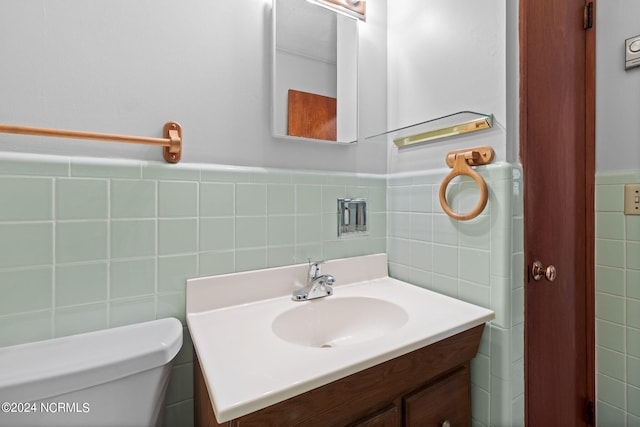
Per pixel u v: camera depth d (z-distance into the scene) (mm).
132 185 769
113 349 653
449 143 994
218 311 852
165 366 672
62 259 696
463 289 938
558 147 1030
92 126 730
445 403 788
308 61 1033
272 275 951
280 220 984
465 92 945
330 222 1089
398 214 1178
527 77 888
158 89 805
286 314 861
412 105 1127
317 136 1048
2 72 647
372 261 1165
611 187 1171
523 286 877
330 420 586
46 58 686
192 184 844
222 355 604
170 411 817
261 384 505
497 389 848
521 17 867
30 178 664
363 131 1167
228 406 452
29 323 667
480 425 883
